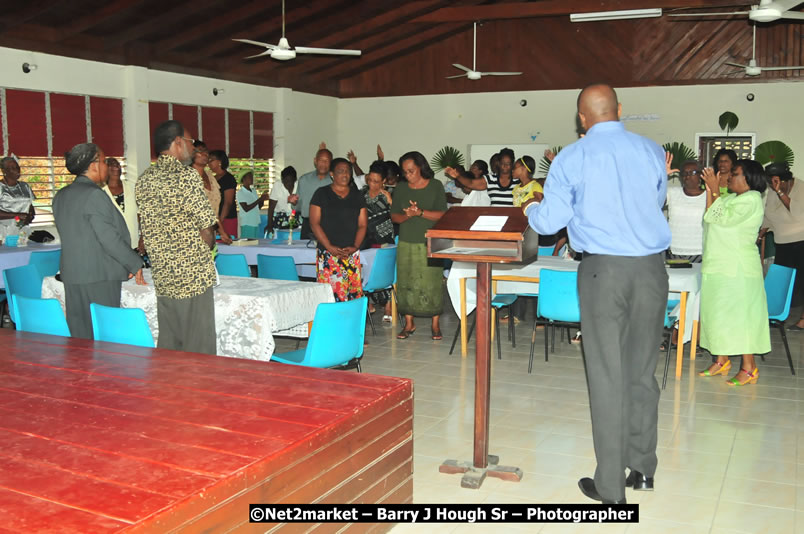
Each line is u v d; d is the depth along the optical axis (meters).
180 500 1.70
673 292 5.18
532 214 2.97
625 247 2.80
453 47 12.96
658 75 11.80
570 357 5.71
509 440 3.86
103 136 9.38
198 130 10.78
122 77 9.48
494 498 3.12
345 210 5.33
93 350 3.12
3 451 1.99
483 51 12.78
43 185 8.80
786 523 2.91
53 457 1.95
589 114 2.89
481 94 12.88
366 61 12.71
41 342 3.28
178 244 3.44
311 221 5.34
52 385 2.61
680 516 2.97
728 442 3.84
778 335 6.61
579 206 2.85
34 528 1.57
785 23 11.03
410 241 6.02
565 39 12.28
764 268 8.05
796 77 11.09
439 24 12.39
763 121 11.32
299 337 4.50
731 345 4.82
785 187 6.73
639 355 3.00
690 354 5.63
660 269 2.87
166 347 3.59
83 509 1.65
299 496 2.07
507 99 12.72
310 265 6.82
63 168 8.96
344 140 13.90
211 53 10.48
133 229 9.70
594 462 3.55
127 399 2.44
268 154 12.27
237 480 1.84
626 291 2.82
